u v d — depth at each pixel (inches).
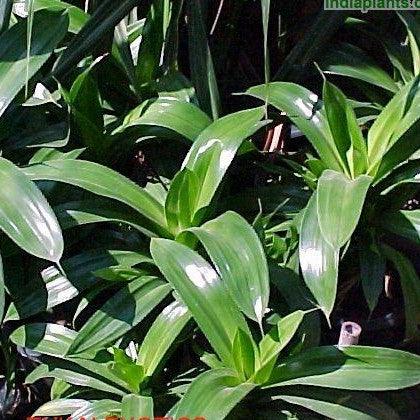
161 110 76.6
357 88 86.4
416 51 80.2
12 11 80.4
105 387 71.7
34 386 80.0
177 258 69.6
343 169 75.2
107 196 71.4
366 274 74.7
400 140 74.0
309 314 72.2
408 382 68.0
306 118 76.1
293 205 77.3
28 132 77.4
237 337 68.2
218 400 66.7
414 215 75.7
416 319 76.5
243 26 89.4
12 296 73.2
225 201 77.6
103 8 75.6
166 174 79.5
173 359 75.4
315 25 80.7
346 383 68.1
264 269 68.2
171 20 80.2
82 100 75.7
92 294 72.7
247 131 72.5
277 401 70.9
